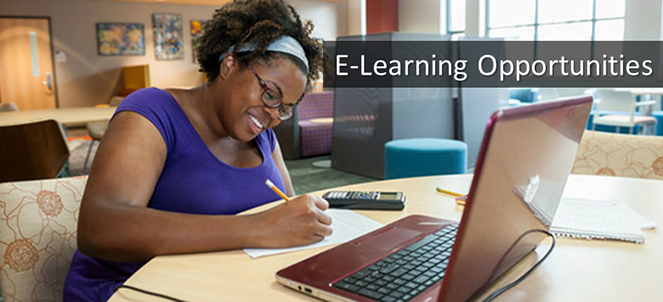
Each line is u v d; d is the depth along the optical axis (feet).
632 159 5.86
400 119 15.60
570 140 2.53
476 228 1.91
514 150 1.94
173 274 2.68
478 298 2.29
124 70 33.04
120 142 3.17
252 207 3.84
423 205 4.07
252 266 2.79
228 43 3.45
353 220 3.61
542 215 2.65
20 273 3.79
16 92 31.32
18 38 30.89
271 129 4.57
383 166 15.83
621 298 2.39
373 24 35.76
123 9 33.09
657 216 3.74
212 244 2.92
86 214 2.89
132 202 3.03
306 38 3.70
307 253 2.97
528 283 2.54
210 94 3.69
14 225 3.81
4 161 9.70
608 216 3.57
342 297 2.26
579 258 2.90
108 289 3.45
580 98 2.46
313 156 20.48
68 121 12.39
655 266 2.78
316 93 22.30
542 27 29.32
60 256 3.95
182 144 3.54
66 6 31.65
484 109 17.78
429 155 12.15
